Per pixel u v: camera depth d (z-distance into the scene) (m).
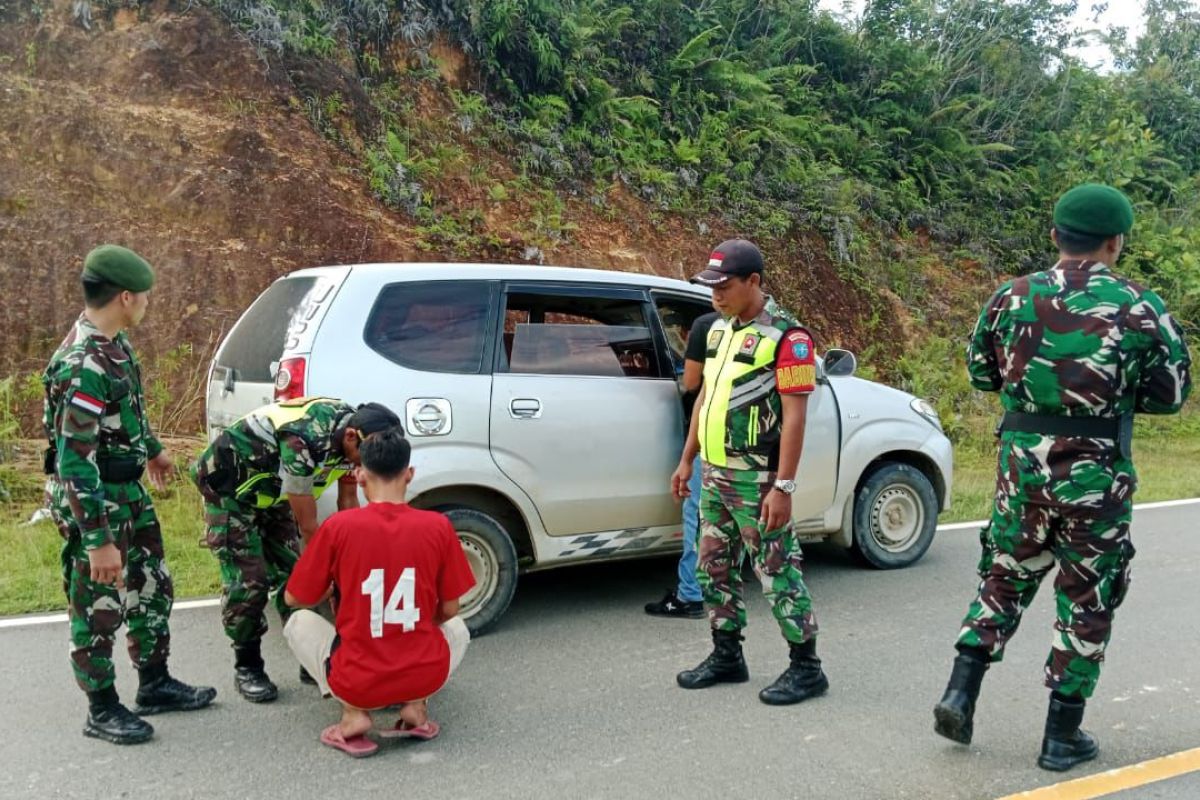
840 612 5.44
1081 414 3.35
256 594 4.06
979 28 20.25
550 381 5.11
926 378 12.90
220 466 3.98
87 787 3.37
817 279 13.77
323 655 3.70
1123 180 19.41
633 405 5.30
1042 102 20.11
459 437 4.82
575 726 3.93
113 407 3.57
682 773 3.54
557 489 5.07
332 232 9.86
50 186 9.38
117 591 3.65
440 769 3.55
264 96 10.52
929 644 4.93
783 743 3.79
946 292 15.41
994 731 3.92
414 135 11.73
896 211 15.94
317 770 3.52
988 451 11.30
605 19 14.53
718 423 4.09
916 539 6.37
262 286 9.35
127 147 9.70
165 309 9.07
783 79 16.72
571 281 5.31
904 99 18.20
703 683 4.34
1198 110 23.91
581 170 12.85
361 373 4.64
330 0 11.86
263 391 4.75
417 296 4.91
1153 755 3.73
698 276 4.05
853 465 6.00
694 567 5.30
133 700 4.09
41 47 10.10
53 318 8.88
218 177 9.75
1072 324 3.34
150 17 10.61
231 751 3.66
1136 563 6.63
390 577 3.60
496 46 13.27
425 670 3.66
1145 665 4.70
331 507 4.56
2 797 3.28
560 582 6.03
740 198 13.88
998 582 3.59
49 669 4.40
